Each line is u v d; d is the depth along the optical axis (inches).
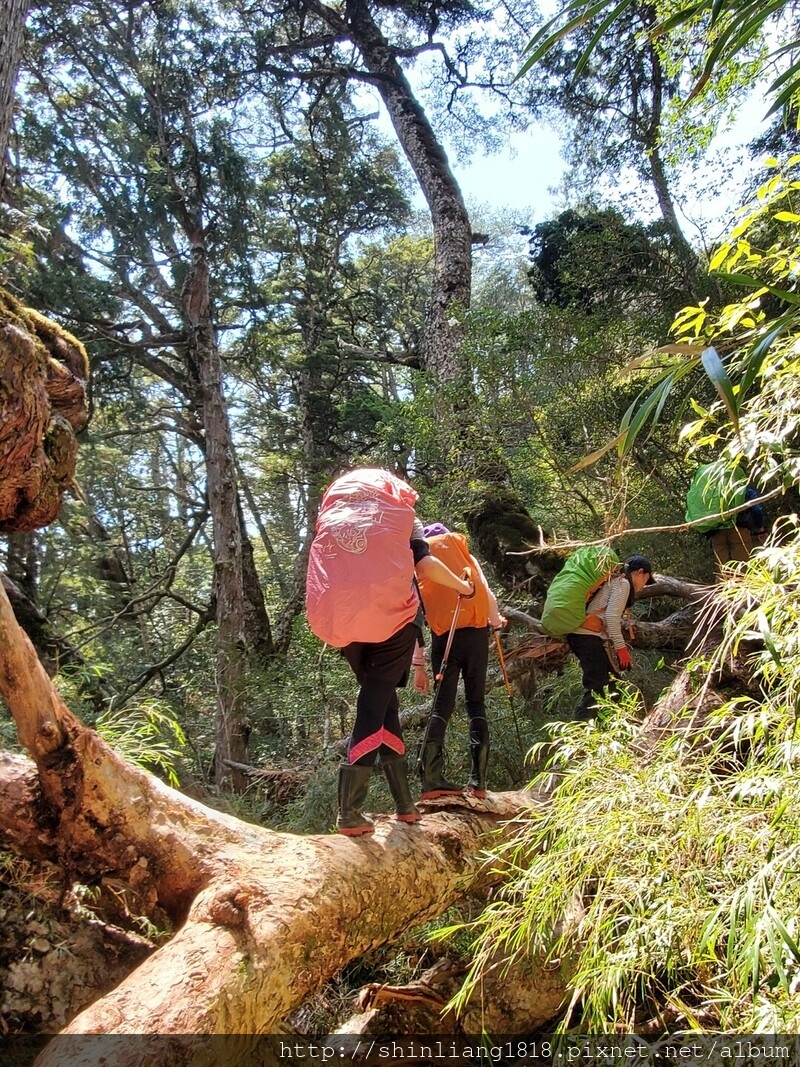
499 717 243.6
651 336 342.0
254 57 512.4
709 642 175.5
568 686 232.2
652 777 100.0
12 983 109.8
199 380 495.5
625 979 92.7
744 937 74.9
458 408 339.9
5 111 176.7
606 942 91.2
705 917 83.9
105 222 499.8
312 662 362.9
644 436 297.7
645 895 92.9
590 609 182.7
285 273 697.6
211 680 492.4
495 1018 123.5
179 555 536.1
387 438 423.2
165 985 89.7
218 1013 88.3
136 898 117.3
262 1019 94.4
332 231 705.6
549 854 102.7
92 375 521.0
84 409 157.9
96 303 481.1
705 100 243.3
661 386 78.9
